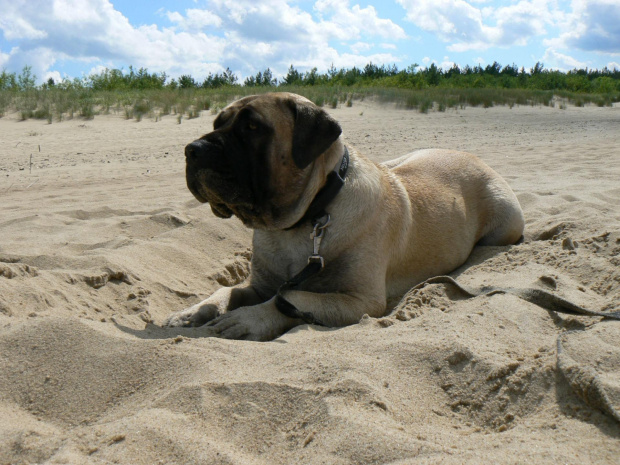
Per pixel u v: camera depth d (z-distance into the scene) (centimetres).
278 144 150
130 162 433
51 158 452
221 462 90
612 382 98
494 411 103
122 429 96
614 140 560
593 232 192
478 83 1545
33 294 147
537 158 418
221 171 145
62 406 108
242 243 215
